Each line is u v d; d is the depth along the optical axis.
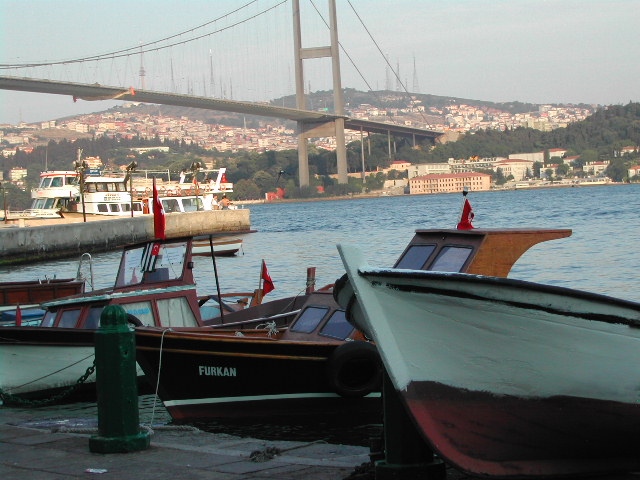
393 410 6.43
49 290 18.77
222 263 40.00
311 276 16.31
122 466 6.87
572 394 6.66
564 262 31.80
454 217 80.56
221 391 11.01
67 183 62.16
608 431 6.80
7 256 45.31
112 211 61.31
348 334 11.91
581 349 6.52
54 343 12.71
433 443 6.29
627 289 24.36
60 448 7.56
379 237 54.69
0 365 12.62
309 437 10.32
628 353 6.56
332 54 169.12
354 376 11.21
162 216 13.91
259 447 7.84
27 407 12.41
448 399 6.47
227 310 17.39
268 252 46.47
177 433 8.96
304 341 11.15
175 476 6.54
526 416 6.61
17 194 177.88
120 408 7.36
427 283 6.24
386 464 6.42
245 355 10.95
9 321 17.08
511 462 6.60
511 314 6.36
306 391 11.22
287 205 173.50
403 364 6.39
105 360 7.36
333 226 75.00
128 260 14.22
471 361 6.48
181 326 13.74
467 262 10.71
